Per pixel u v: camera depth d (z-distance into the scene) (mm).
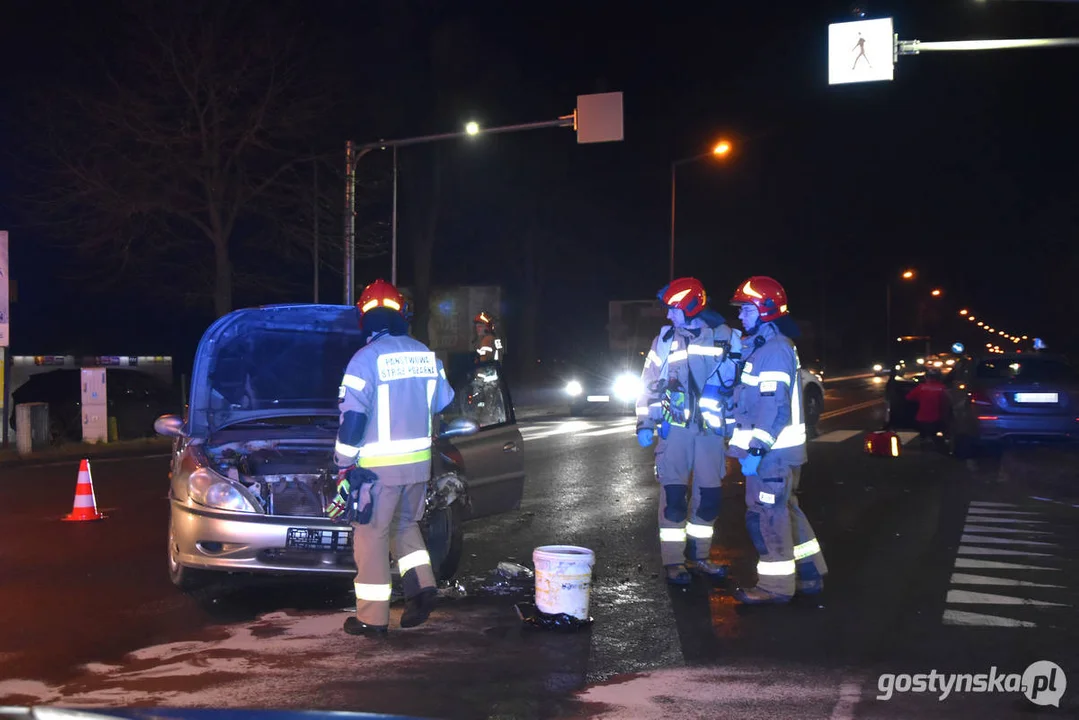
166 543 8875
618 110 18172
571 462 14984
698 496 7516
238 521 6527
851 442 18203
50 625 6242
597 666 5438
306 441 7781
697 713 4730
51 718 3338
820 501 11352
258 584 7324
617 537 9109
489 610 6629
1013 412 14602
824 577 7590
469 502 7184
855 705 4859
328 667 5391
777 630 6148
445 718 4633
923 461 15219
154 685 5086
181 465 7086
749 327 6645
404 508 5918
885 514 10492
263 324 8398
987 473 13797
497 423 8461
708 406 7191
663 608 6664
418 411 5820
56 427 18562
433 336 31188
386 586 5828
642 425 7277
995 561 8172
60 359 23344
